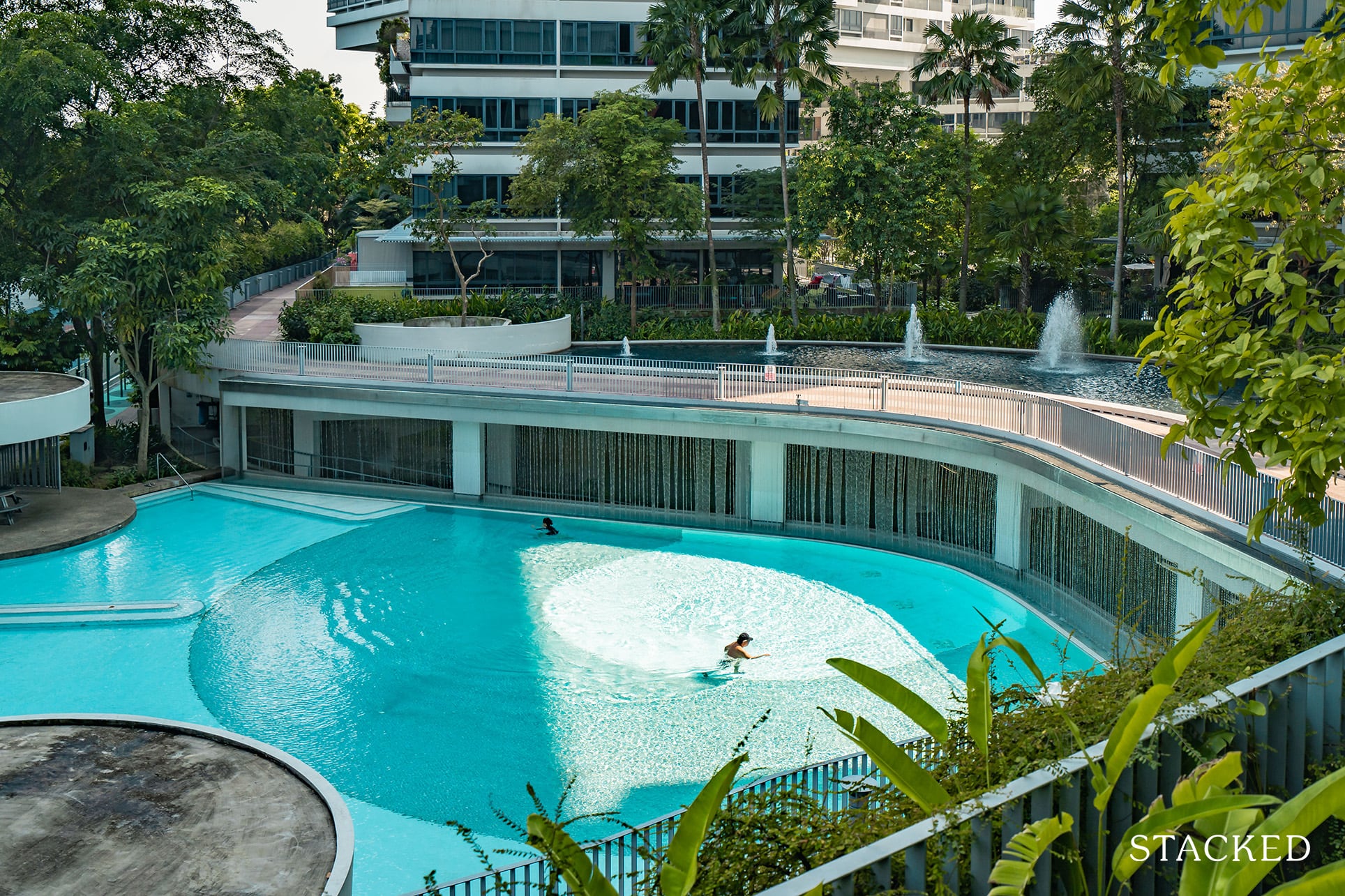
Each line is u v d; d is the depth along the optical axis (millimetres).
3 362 37625
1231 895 4805
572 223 51750
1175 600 20844
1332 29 10742
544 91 56562
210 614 24703
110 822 10859
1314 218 10523
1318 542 15961
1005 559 26516
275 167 41281
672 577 26922
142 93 40719
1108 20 44219
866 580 26531
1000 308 52062
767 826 5891
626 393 32219
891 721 18797
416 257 57031
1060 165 53875
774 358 43344
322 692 20562
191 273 35844
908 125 50438
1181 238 11125
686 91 57219
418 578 27047
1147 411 27812
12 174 35594
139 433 38250
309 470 38000
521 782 17188
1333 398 10117
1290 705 6805
